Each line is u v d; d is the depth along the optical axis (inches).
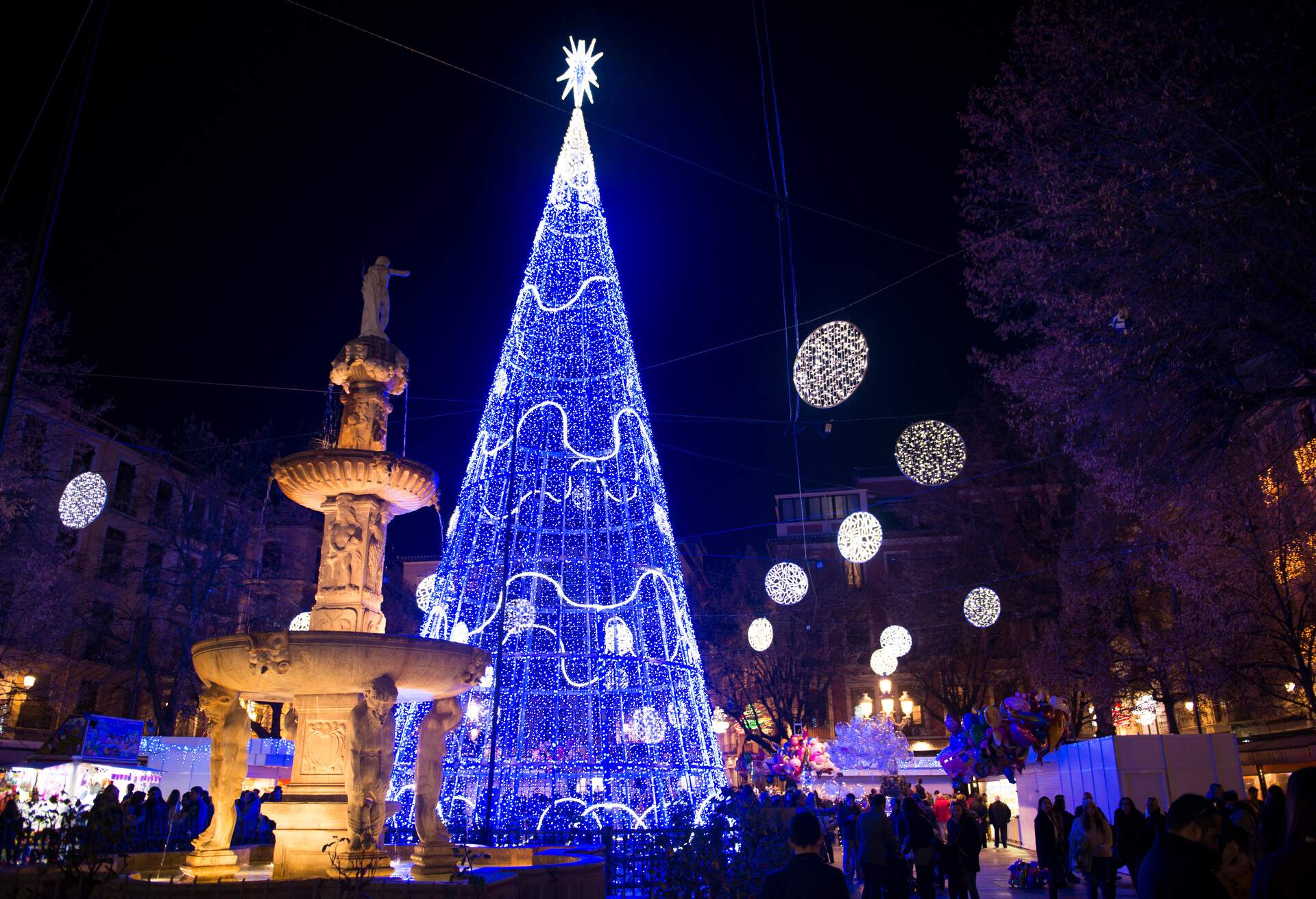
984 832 951.0
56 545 1037.8
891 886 472.1
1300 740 986.1
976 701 1346.0
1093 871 481.4
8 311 867.4
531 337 709.9
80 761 690.2
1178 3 451.5
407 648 320.2
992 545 1273.4
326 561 366.0
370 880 272.1
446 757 673.6
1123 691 1055.0
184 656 1152.8
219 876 316.2
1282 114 428.5
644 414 725.3
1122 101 466.0
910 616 1412.4
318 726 344.2
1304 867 120.6
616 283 729.0
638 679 718.5
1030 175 525.3
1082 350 540.7
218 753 329.1
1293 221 440.1
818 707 1657.2
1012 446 1291.8
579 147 740.7
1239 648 861.8
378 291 407.2
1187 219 454.0
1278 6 421.4
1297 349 469.4
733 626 1617.9
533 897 316.2
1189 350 502.0
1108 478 615.8
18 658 1049.5
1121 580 1037.2
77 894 259.8
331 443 437.4
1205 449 543.2
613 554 759.1
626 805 632.4
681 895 280.4
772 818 314.2
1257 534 797.2
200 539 1224.2
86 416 1183.6
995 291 585.0
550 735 733.9
